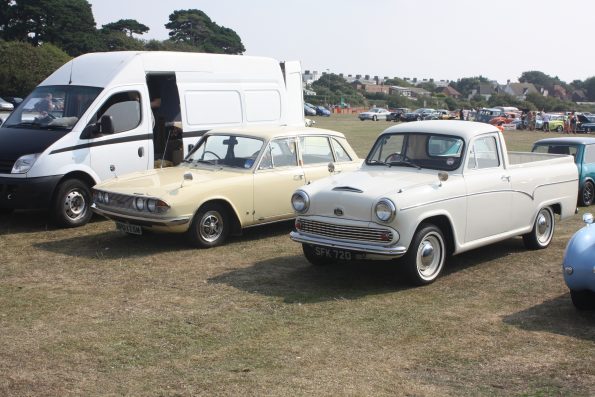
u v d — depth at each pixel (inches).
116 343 210.4
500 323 235.0
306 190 288.5
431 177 293.6
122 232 377.7
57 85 426.3
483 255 339.9
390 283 285.9
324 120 2222.0
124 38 3496.6
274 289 273.9
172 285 277.4
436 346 211.9
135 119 421.7
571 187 366.6
